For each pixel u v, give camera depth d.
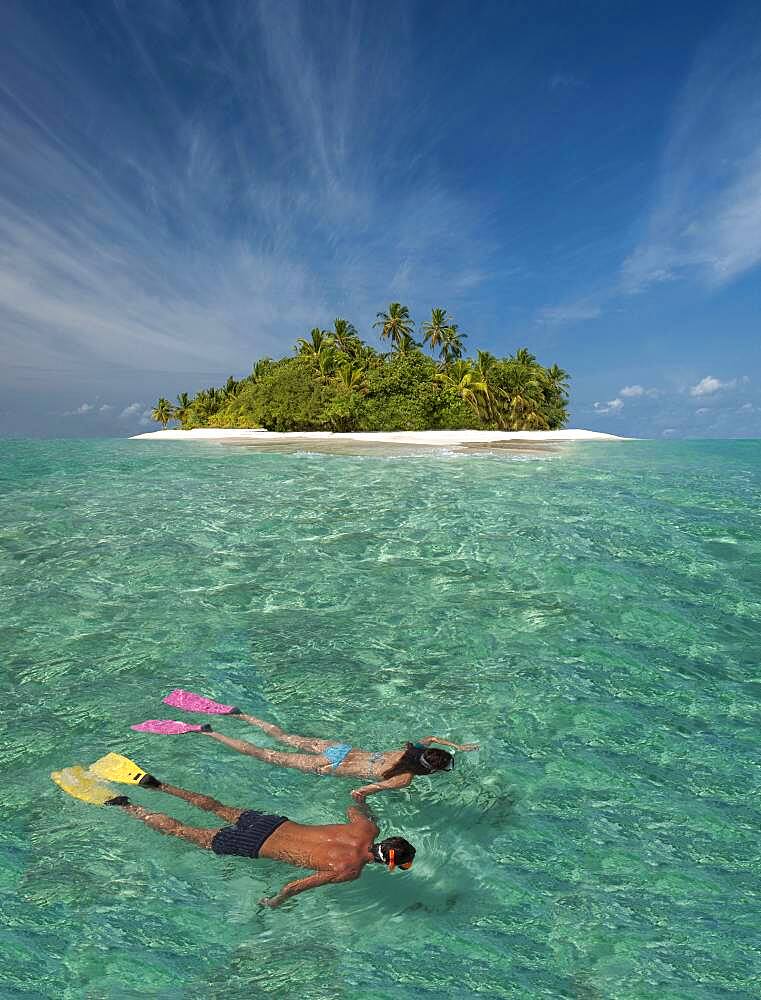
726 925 2.50
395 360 57.75
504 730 4.03
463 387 56.09
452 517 9.87
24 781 3.50
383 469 16.67
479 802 3.33
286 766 3.68
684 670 4.84
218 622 5.82
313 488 12.97
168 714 4.24
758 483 13.45
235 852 2.95
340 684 4.66
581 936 2.46
